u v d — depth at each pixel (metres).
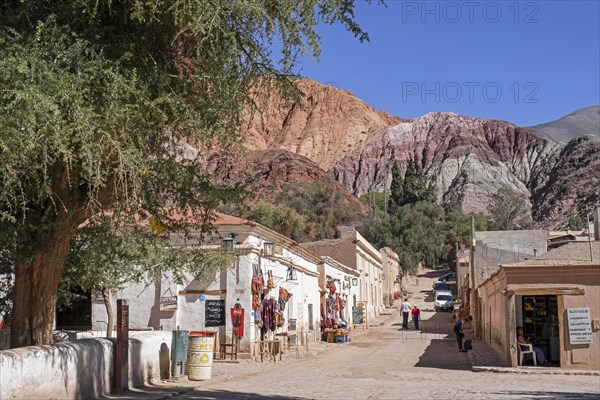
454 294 72.44
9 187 9.59
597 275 19.22
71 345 11.27
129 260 16.67
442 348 28.83
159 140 11.31
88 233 13.86
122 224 13.56
